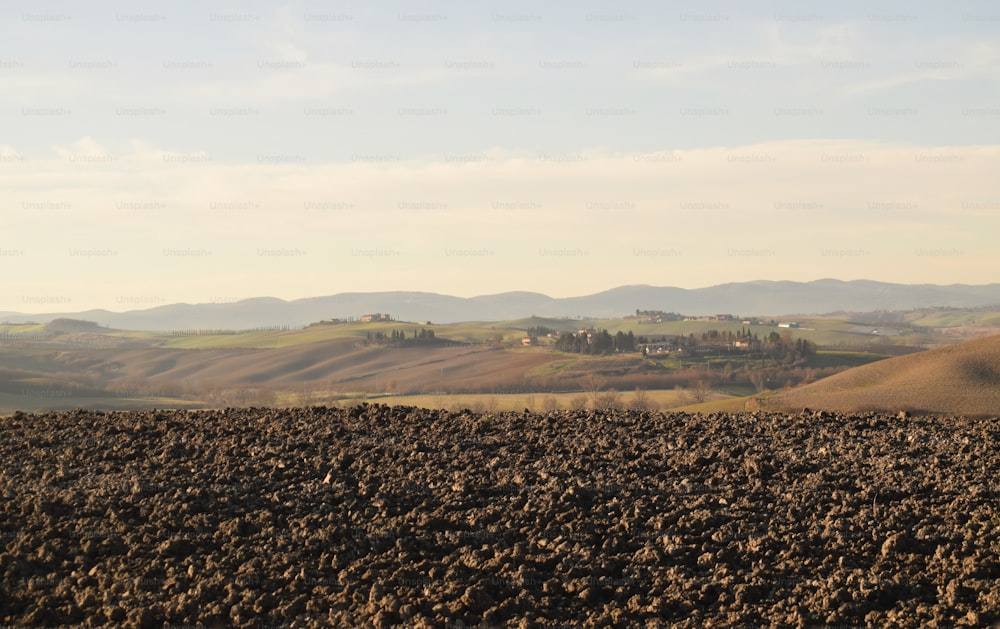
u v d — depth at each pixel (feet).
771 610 29.01
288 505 37.73
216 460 43.75
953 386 168.45
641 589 30.78
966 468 41.06
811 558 32.42
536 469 42.37
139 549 33.81
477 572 32.04
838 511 36.27
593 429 51.08
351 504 37.83
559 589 30.81
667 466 42.68
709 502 37.76
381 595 30.30
